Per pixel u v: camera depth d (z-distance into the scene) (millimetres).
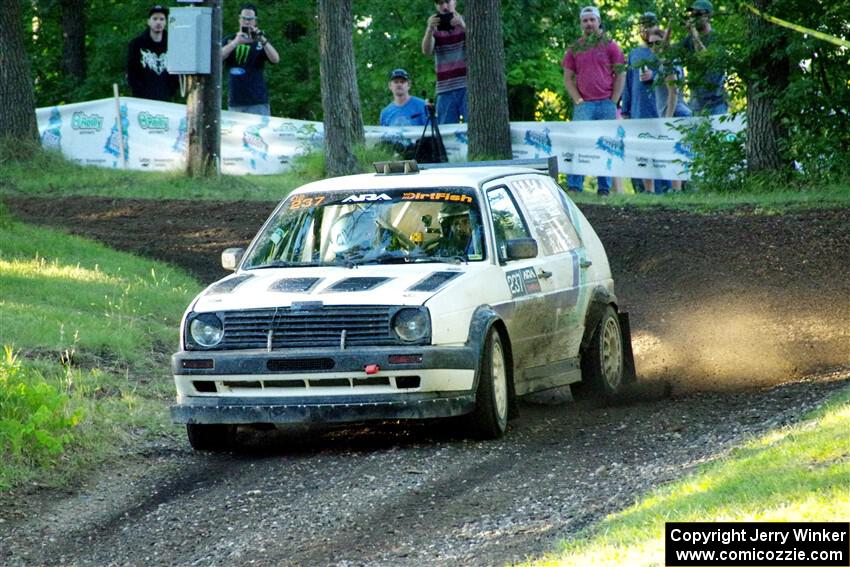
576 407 36625
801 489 20203
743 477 22047
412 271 31984
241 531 25062
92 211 72625
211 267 60344
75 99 120000
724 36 72938
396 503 26109
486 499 25891
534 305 34031
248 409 30500
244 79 87438
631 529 20359
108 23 124812
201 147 81625
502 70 82312
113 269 56188
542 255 35625
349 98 83312
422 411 29922
